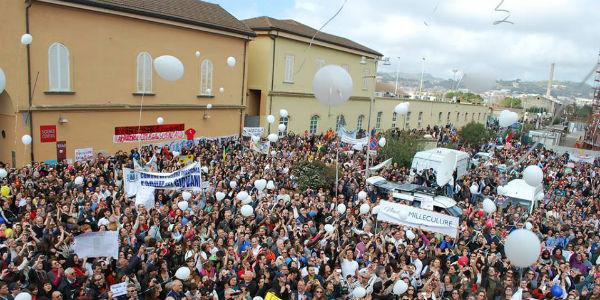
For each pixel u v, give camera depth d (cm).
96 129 2036
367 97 4097
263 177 1515
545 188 2117
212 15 2623
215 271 849
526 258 682
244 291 748
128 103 2156
